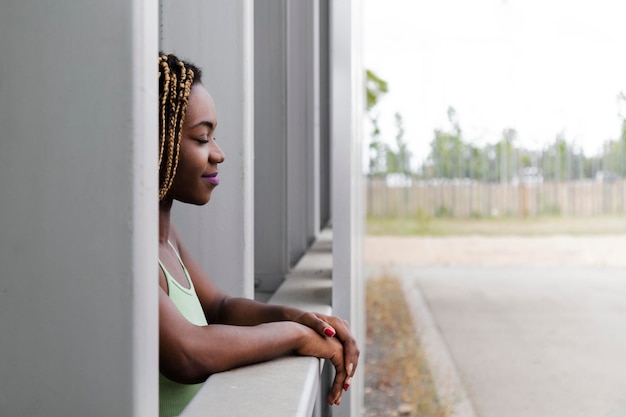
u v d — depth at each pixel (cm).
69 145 81
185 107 127
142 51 81
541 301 1012
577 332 820
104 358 82
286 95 277
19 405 83
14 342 83
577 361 695
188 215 170
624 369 662
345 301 221
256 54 271
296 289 245
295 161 356
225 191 168
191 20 165
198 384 133
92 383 83
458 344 775
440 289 1125
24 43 81
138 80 81
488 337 805
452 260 1455
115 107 80
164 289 128
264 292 280
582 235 1794
